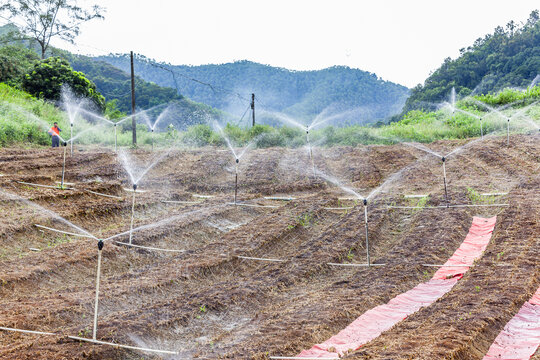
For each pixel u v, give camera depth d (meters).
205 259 10.76
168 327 7.71
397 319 7.71
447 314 7.35
